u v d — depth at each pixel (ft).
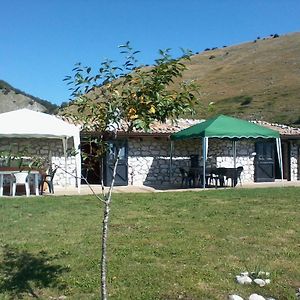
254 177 74.90
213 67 334.85
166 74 14.48
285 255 23.68
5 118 52.44
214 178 64.23
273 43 365.40
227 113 198.70
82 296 17.95
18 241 27.07
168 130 68.54
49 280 19.80
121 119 14.90
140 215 36.32
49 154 64.18
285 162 78.33
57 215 36.37
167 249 24.77
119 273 20.52
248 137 59.21
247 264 22.04
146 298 17.65
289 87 229.86
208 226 31.35
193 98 14.78
